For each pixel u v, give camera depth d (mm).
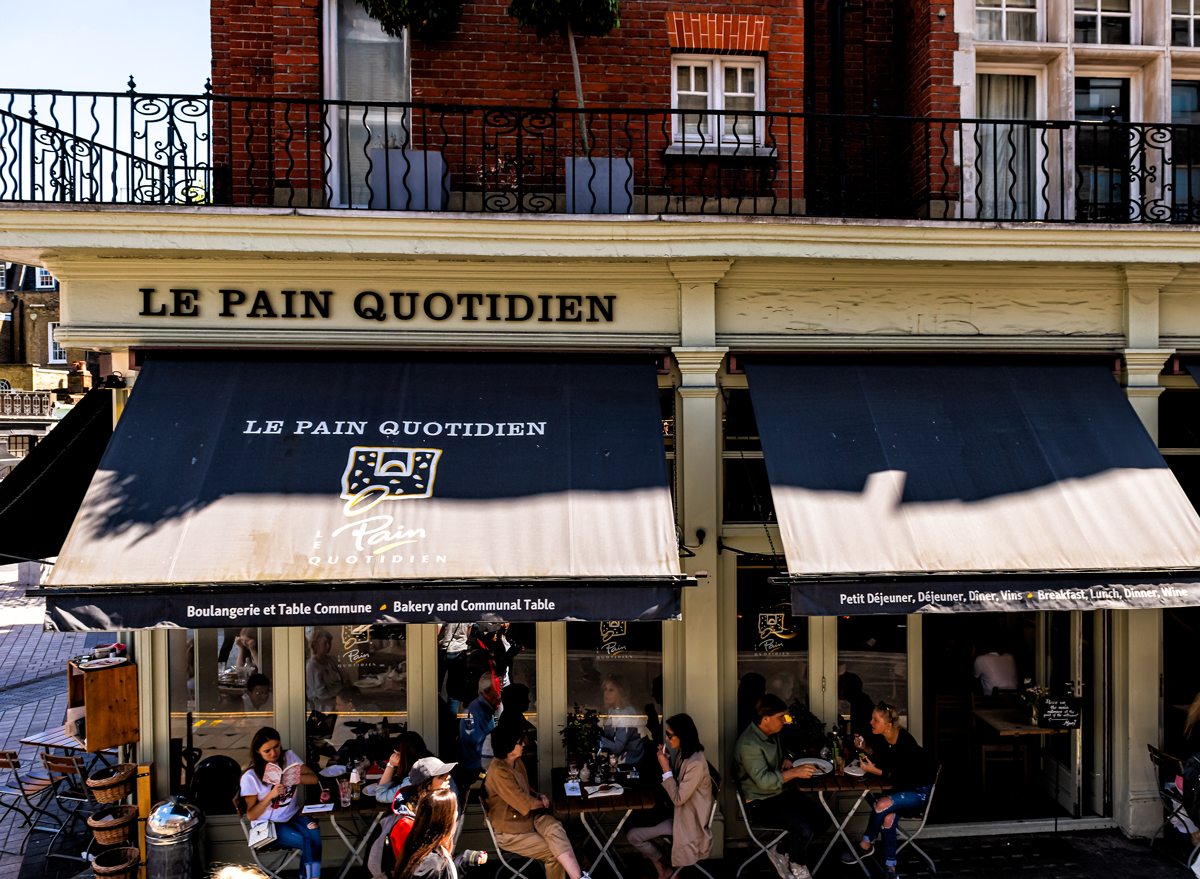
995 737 7523
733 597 6703
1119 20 7504
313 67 6695
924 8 7156
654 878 6082
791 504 5754
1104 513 5879
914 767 6031
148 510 5371
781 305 6664
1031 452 6195
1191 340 6918
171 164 6199
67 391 24531
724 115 6836
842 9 7703
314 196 6684
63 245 5820
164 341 6227
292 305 6309
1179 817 6133
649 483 5781
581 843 6324
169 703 6293
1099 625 6957
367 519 5441
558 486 5719
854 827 6703
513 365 6488
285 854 6273
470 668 6570
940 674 7609
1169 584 5539
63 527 6824
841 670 6832
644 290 6559
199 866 6188
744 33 7012
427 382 6309
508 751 5699
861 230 6273
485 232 6098
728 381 6738
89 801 6930
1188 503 5977
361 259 6297
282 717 6395
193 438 5797
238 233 5941
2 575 21312
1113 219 7238
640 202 6879
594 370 6488
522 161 6516
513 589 5133
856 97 7746
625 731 6613
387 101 6551
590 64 6883
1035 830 6816
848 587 5328
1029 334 6812
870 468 6000
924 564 5500
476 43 6789
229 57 6922
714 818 6453
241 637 6391
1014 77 7477
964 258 6410
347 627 6484
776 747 6145
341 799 5879
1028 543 5660
